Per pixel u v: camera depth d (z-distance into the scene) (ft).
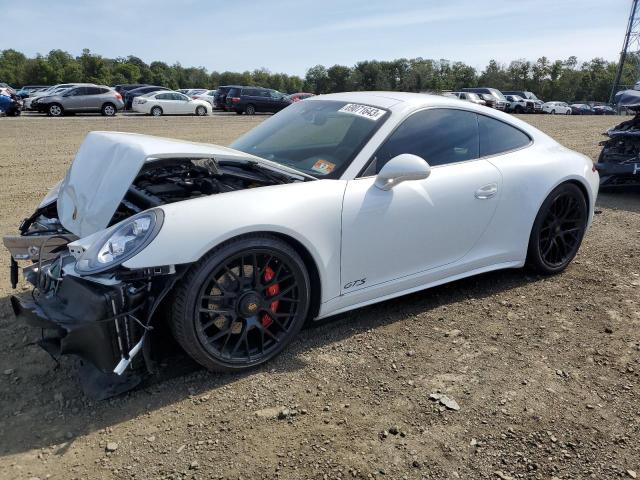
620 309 11.17
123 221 7.78
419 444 7.08
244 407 7.76
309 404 7.87
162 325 8.68
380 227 9.45
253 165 9.57
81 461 6.68
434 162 10.55
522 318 10.72
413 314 10.79
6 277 12.33
